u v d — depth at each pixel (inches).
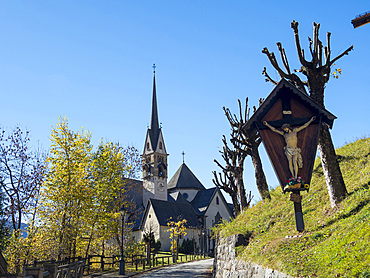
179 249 2741.1
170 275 1124.5
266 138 573.6
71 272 804.6
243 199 1038.4
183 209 3292.3
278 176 558.3
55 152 1197.7
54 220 1102.4
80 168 1208.8
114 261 1400.1
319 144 594.2
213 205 3641.7
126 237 1664.6
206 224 3486.7
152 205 3056.1
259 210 792.3
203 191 3873.0
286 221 627.5
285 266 437.7
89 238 1275.8
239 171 1061.8
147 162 3966.5
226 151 1104.2
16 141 1142.3
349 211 504.4
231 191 1109.1
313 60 628.4
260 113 579.2
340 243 419.2
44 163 1190.9
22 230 1069.1
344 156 770.2
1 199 1045.2
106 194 1321.4
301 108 575.2
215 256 898.7
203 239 2974.9
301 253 459.2
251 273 542.6
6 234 1015.0
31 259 1014.4
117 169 1438.2
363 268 346.3
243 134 957.8
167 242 2940.5
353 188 578.9
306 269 406.0
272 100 576.4
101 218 1291.8
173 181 4170.8
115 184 1402.6
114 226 1339.8
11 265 984.9
